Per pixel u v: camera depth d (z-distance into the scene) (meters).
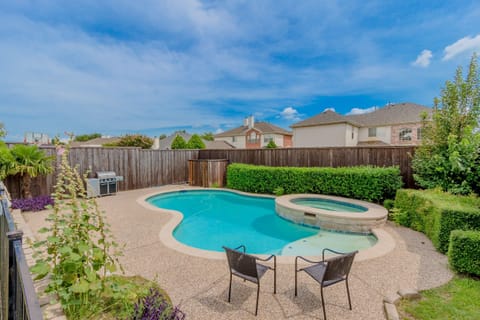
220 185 12.12
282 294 3.12
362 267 3.81
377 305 2.89
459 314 2.71
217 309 2.81
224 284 3.34
